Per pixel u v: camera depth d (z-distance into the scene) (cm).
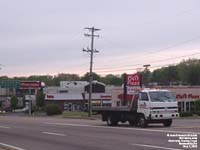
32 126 3712
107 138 2433
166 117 3312
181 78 14625
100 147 2016
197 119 5322
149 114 3284
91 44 7775
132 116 3488
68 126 3597
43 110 10731
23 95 15025
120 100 9175
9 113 10769
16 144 2283
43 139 2520
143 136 2466
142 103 3350
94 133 2798
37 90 12850
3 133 3034
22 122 4459
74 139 2455
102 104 11869
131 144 2084
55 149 2020
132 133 2695
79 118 6150
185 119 5319
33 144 2267
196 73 14212
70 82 13325
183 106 8894
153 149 1855
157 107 3294
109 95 11919
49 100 12044
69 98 12181
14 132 3103
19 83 13912
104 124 3906
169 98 3350
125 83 7025
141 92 3394
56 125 3781
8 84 13900
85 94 12031
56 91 12506
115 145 2073
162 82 16675
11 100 13788
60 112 8488
